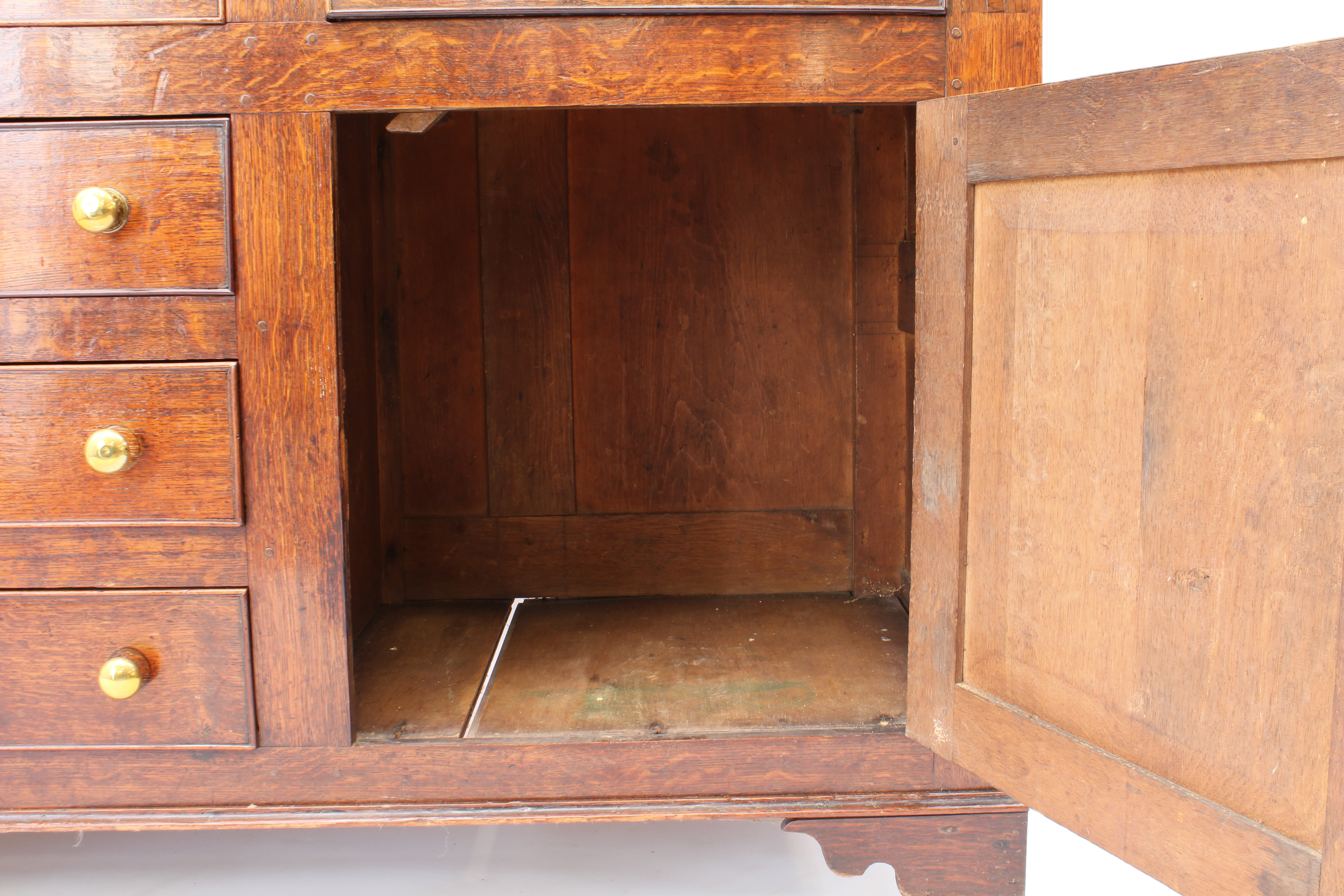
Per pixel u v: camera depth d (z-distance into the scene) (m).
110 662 1.24
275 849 1.62
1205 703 0.99
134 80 1.22
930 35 1.23
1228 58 0.93
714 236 1.94
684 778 1.34
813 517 2.01
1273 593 0.92
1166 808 1.03
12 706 1.29
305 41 1.21
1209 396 0.97
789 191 1.93
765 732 1.35
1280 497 0.91
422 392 1.96
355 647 1.72
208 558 1.28
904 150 1.88
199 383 1.25
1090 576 1.10
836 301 1.96
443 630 1.82
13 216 1.23
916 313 1.30
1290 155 0.89
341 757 1.32
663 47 1.22
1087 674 1.11
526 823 1.55
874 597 1.99
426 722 1.39
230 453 1.25
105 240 1.23
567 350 1.96
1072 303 1.09
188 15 1.21
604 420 1.98
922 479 1.29
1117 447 1.06
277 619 1.29
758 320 1.96
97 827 1.30
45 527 1.26
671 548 2.01
